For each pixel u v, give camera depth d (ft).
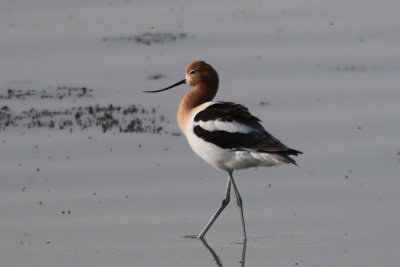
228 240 40.37
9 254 38.09
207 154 41.22
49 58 87.30
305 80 79.30
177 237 40.88
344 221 42.68
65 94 73.92
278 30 100.83
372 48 92.32
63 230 41.70
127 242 39.96
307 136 60.90
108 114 66.54
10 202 46.21
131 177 51.26
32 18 104.22
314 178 50.78
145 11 109.70
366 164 53.57
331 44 94.38
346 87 76.48
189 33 98.94
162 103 70.90
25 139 59.77
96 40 94.99
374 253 37.83
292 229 41.75
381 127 63.05
